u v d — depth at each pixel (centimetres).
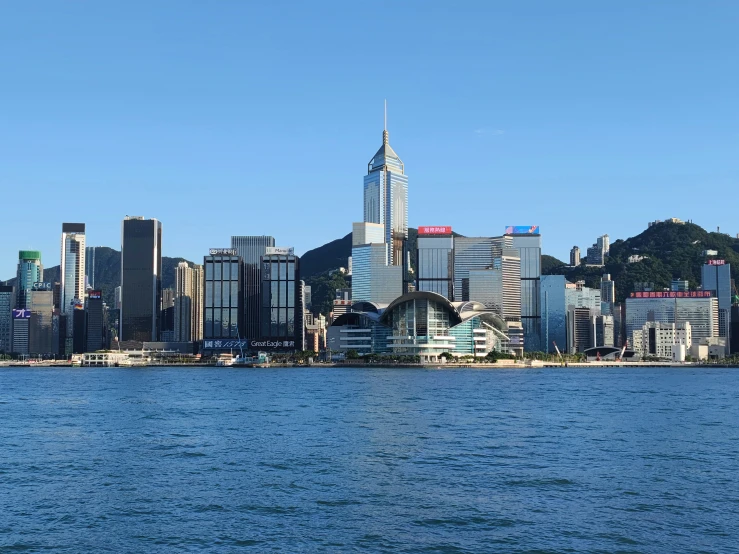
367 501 7500
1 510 7262
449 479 8506
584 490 7950
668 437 11869
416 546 6084
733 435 12150
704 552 5922
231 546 6122
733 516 6919
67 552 6041
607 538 6262
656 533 6397
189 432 12581
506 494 7775
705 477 8600
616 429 12888
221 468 9212
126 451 10569
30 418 15050
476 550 5981
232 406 17575
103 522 6838
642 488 8038
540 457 9912
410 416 14962
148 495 7819
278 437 11850
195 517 6969
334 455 10088
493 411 16075
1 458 10050
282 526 6650
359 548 6041
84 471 9100
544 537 6303
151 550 6053
